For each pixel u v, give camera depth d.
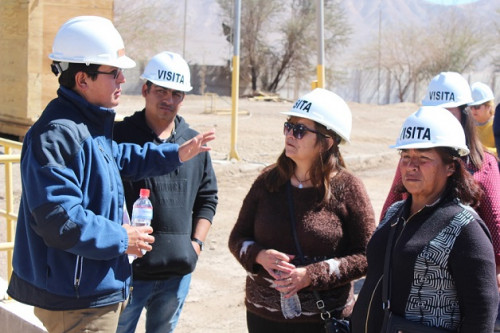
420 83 58.38
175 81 4.54
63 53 3.48
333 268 3.78
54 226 3.19
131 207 4.31
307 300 3.90
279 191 4.01
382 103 57.53
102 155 3.49
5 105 15.78
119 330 4.37
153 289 4.39
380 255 3.31
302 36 53.81
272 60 54.69
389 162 17.55
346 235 3.94
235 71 15.08
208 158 4.77
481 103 7.43
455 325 3.09
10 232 5.94
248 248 4.01
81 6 15.28
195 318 6.63
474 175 4.14
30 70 15.01
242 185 13.36
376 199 13.06
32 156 3.28
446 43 59.22
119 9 52.12
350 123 3.96
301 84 55.03
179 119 4.76
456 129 3.21
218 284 7.69
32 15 14.88
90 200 3.43
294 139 3.88
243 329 6.37
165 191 4.35
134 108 32.06
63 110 3.43
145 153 3.96
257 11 52.88
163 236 4.32
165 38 54.25
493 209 4.08
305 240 3.89
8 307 5.35
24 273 3.52
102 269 3.47
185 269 4.39
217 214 10.94
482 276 2.99
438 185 3.22
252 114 31.50
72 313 3.46
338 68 58.44
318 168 3.89
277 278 3.79
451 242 3.04
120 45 3.56
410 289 3.11
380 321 3.23
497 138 6.12
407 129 3.26
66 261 3.40
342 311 3.98
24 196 3.48
